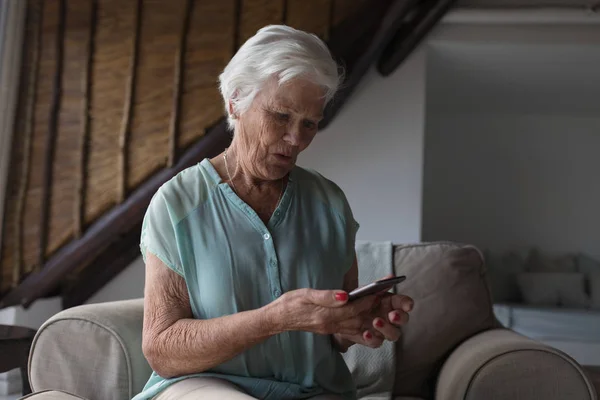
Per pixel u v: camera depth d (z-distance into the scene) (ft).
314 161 14.10
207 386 4.17
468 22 14.07
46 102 11.55
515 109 20.20
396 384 6.86
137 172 11.46
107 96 11.46
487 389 5.44
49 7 11.46
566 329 15.14
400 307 4.42
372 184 14.06
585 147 20.77
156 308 4.42
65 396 4.17
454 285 6.98
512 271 19.49
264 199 4.76
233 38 11.49
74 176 11.57
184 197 4.59
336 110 13.76
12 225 11.68
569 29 14.05
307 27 11.94
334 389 4.88
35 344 5.52
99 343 5.42
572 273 18.83
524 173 20.89
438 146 21.04
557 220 20.75
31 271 11.76
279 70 4.23
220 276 4.47
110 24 11.44
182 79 11.43
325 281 4.75
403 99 14.16
